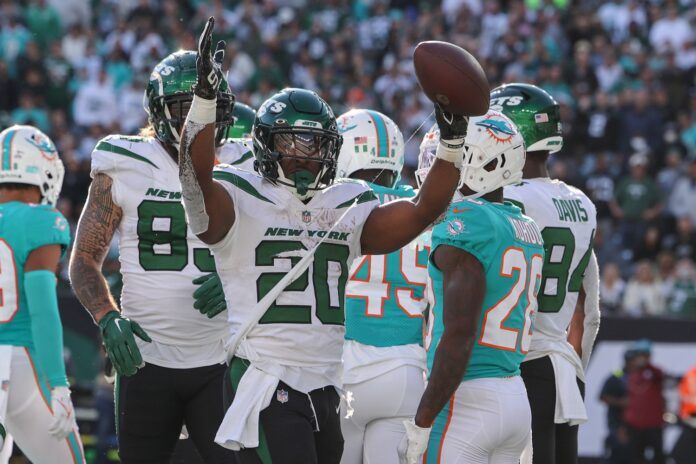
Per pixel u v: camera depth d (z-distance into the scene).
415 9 54.94
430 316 13.02
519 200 14.63
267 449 11.62
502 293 12.62
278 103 11.90
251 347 11.88
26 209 15.04
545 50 48.31
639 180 41.09
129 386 14.17
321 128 11.80
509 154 13.11
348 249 12.16
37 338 14.66
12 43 48.22
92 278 13.62
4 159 15.32
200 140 10.86
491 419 12.50
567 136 45.25
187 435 15.91
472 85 11.04
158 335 14.09
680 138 45.75
